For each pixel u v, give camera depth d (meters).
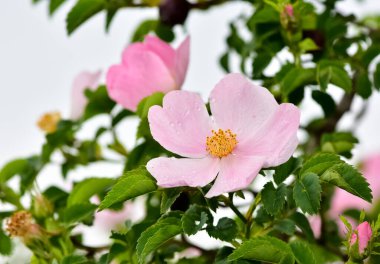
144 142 0.53
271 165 0.45
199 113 0.47
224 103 0.47
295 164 0.46
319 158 0.45
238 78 0.47
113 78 0.54
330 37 0.56
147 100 0.50
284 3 0.54
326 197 0.56
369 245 0.45
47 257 0.53
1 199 0.57
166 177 0.45
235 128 0.47
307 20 0.55
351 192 0.45
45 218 0.55
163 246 0.52
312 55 0.56
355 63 0.56
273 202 0.46
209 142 0.46
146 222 0.50
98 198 0.56
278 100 0.55
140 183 0.46
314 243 0.56
